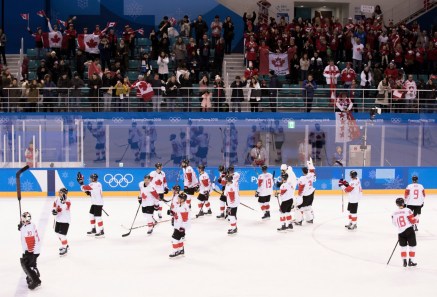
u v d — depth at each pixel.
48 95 28.17
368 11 33.00
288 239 18.34
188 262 16.00
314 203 23.55
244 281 14.52
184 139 27.23
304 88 28.38
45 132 26.53
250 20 32.22
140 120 26.97
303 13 36.62
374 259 16.39
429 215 21.83
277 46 30.86
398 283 14.47
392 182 25.61
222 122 27.14
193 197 24.69
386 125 27.52
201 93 28.72
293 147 27.39
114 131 26.94
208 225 20.09
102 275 14.93
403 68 31.98
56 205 16.36
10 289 13.95
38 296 13.49
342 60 32.09
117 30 34.19
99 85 27.94
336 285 14.29
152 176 20.28
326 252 17.02
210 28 34.56
